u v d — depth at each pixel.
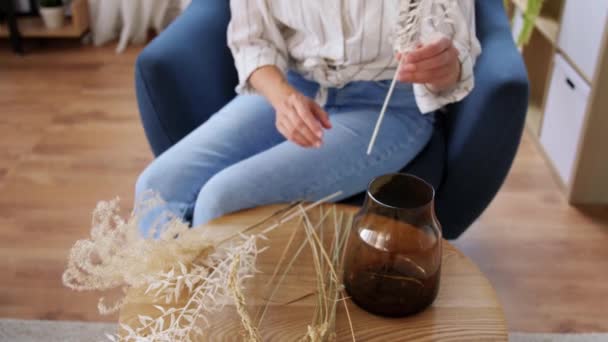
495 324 0.88
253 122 1.35
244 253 0.84
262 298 0.91
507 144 1.25
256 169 1.18
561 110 1.97
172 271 0.82
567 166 1.93
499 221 1.84
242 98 1.42
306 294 0.92
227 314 0.88
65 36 2.91
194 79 1.42
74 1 2.87
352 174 1.23
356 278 0.88
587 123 1.78
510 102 1.20
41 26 2.91
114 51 2.96
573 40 1.88
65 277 0.87
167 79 1.36
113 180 2.03
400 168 1.28
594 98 1.74
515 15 2.35
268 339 0.84
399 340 0.85
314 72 1.33
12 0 2.78
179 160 1.26
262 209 1.10
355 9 1.24
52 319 1.50
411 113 1.32
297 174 1.19
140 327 0.86
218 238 1.02
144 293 0.90
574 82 1.86
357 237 0.87
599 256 1.72
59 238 1.77
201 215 1.19
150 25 3.14
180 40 1.42
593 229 1.82
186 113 1.42
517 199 1.93
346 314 0.88
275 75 1.29
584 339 1.45
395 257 0.85
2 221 1.83
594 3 1.74
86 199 1.94
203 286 0.83
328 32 1.29
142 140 2.25
